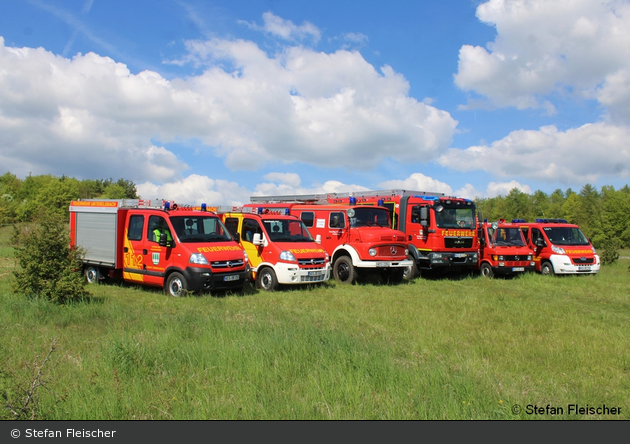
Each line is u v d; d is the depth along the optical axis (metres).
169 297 10.68
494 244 16.47
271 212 15.03
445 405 4.49
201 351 5.98
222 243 11.54
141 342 6.28
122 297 10.64
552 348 6.98
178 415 4.26
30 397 4.14
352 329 7.91
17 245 9.66
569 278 15.88
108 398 4.50
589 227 63.34
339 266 14.32
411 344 7.02
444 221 15.20
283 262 12.22
